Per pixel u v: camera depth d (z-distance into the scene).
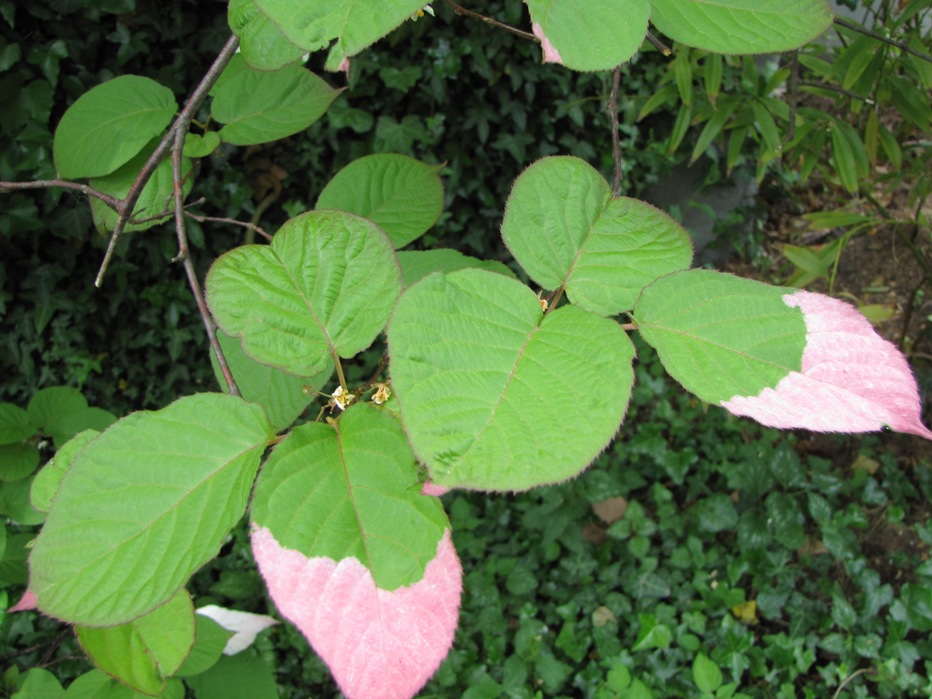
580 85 2.09
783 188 2.48
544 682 1.54
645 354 2.04
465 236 2.21
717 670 1.46
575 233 0.38
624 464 1.90
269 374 0.49
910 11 1.21
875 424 0.32
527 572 1.67
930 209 2.34
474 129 2.11
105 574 0.33
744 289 0.36
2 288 1.81
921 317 2.13
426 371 0.32
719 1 0.37
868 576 1.60
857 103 1.49
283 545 0.34
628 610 1.63
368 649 0.32
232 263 0.39
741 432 1.94
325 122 1.97
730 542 1.77
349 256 0.40
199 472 0.36
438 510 0.34
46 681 0.81
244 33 0.40
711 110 1.66
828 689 1.51
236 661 0.88
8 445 0.81
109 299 1.91
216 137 0.60
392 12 0.30
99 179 0.59
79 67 1.72
